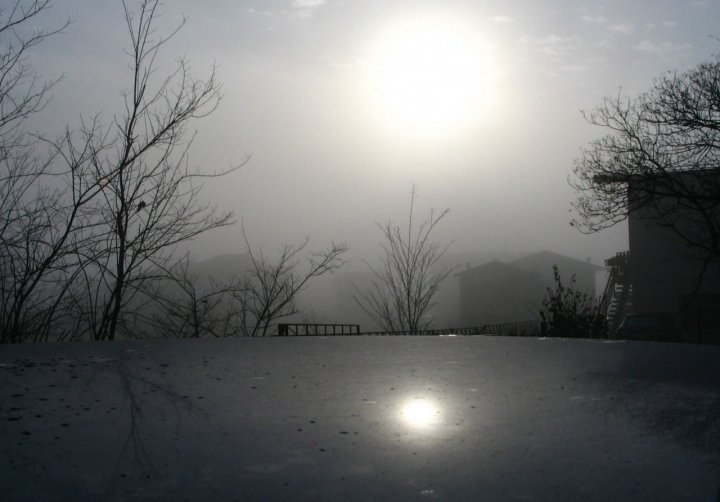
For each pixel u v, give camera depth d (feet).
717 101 63.21
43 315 35.29
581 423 13.64
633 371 19.90
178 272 44.19
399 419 13.84
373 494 9.60
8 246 34.55
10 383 16.60
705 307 106.01
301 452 11.48
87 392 15.78
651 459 11.23
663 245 108.47
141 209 37.78
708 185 69.00
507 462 11.07
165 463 10.78
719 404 15.30
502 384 17.78
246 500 9.30
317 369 19.84
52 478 10.00
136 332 41.52
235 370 19.35
